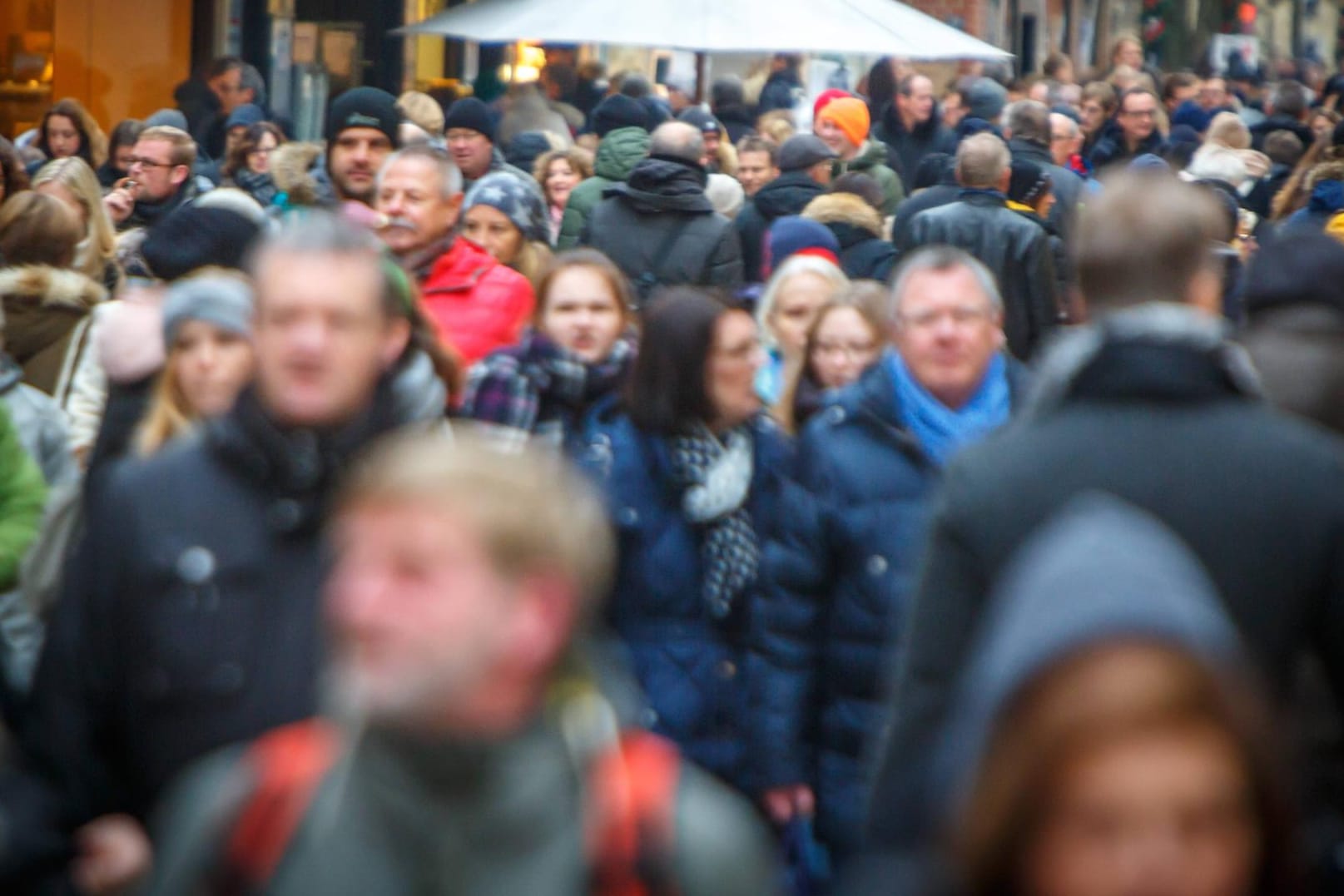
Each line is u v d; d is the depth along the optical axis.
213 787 7.08
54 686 9.74
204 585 9.57
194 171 34.78
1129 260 10.05
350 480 9.66
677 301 14.90
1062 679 5.64
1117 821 5.54
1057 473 9.64
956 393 14.87
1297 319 11.62
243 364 12.76
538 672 6.74
